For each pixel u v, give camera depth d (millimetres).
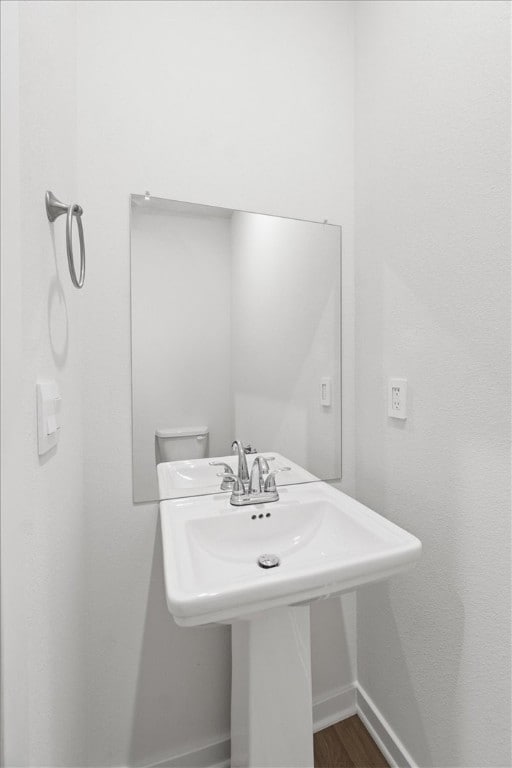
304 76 1265
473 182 855
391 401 1151
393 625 1173
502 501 808
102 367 1055
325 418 1343
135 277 1083
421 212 1017
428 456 1013
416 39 1017
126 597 1092
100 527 1062
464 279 886
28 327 545
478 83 835
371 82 1228
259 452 1256
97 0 1026
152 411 1113
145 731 1122
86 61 1017
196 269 1154
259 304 1233
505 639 809
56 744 699
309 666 962
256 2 1199
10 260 449
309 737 958
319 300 1315
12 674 448
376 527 948
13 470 452
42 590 610
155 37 1085
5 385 439
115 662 1085
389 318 1161
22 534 477
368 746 1249
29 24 565
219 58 1158
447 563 956
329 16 1293
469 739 899
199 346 1168
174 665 1146
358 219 1320
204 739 1187
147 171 1088
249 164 1204
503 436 802
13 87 452
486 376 837
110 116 1044
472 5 843
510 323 782
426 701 1037
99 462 1058
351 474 1367
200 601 644
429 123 980
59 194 791
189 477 1160
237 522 1030
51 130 716
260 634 909
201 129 1144
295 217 1269
